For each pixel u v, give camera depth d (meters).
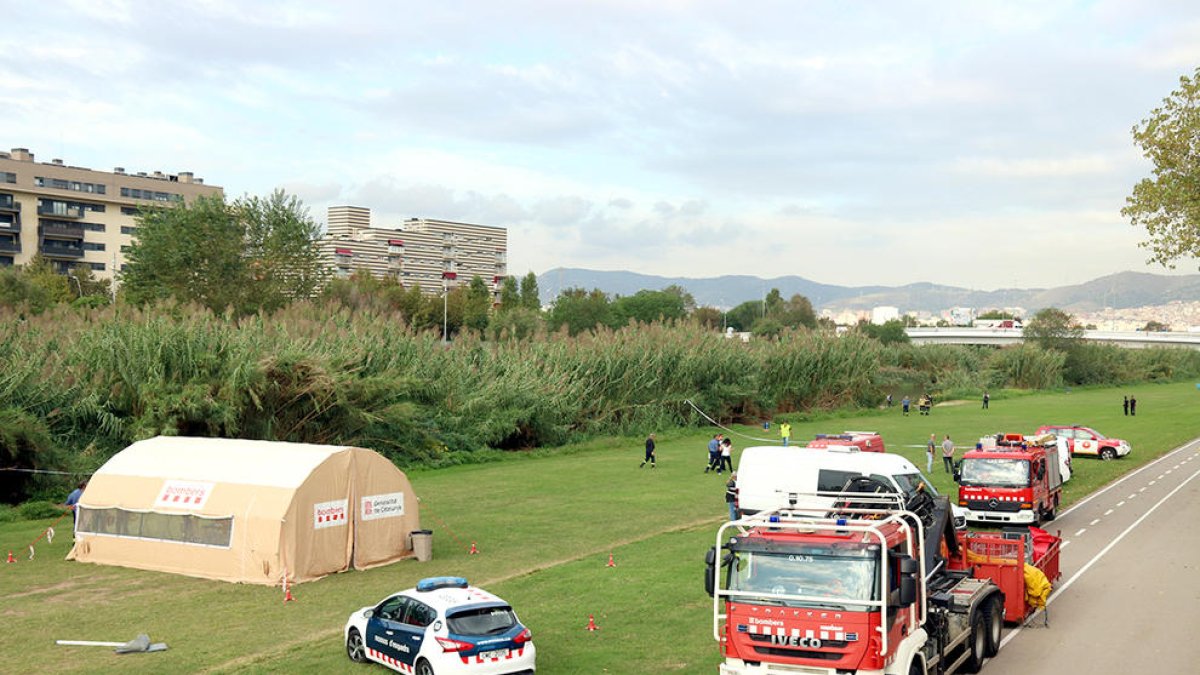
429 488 42.72
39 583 25.61
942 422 77.88
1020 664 17.30
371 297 100.12
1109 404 100.88
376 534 27.70
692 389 72.62
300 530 25.70
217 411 43.75
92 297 87.31
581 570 25.45
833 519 14.87
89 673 17.53
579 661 17.45
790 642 13.52
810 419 79.69
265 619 21.66
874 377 95.56
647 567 25.66
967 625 16.27
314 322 55.97
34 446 38.78
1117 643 18.56
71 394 42.56
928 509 17.39
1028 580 19.95
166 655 18.70
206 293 79.69
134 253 81.81
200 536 26.45
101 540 28.14
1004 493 31.72
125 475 28.47
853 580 13.42
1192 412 88.56
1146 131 38.03
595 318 136.75
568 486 43.16
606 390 67.25
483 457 53.44
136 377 43.53
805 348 85.81
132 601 23.50
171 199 153.88
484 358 62.75
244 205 83.12
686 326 79.88
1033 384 126.75
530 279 158.12
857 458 26.58
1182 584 23.66
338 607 22.80
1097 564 26.23
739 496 27.75
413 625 16.34
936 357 128.00
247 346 46.22
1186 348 172.75
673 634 19.27
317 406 48.00
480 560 27.80
